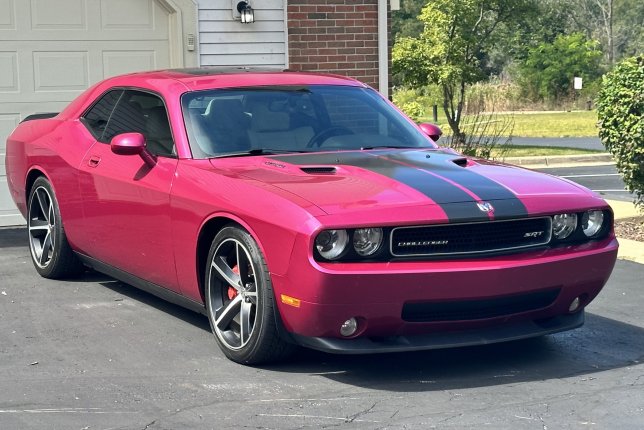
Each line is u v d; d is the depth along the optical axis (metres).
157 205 6.09
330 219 4.90
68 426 4.56
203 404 4.88
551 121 37.50
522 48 58.03
